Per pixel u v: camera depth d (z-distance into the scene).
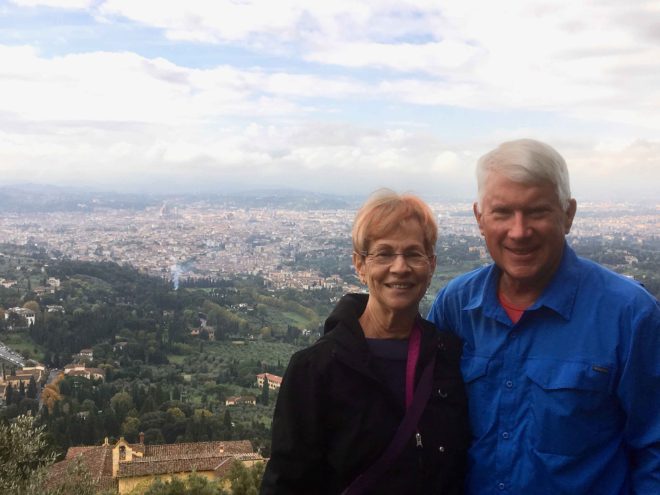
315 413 0.98
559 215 0.98
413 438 0.97
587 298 0.98
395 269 0.99
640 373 0.93
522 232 0.96
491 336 1.04
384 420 0.98
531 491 0.97
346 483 0.99
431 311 1.19
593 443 0.95
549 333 0.99
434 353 1.03
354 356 0.98
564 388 0.95
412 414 0.98
